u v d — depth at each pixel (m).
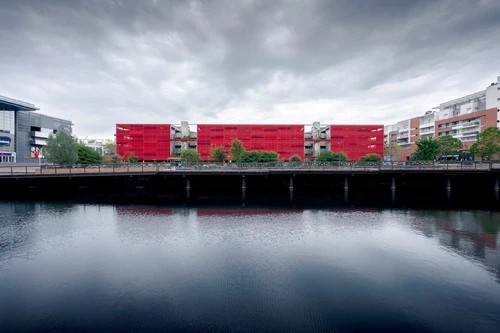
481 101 73.25
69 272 12.23
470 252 14.44
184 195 33.88
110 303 9.88
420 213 23.62
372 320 8.91
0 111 66.94
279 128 84.75
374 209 25.34
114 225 19.72
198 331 8.43
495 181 34.81
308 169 35.31
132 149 82.94
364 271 12.27
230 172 34.41
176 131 93.31
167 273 12.12
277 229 18.70
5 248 15.12
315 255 14.10
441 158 70.31
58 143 45.22
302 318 9.02
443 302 9.84
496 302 9.82
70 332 8.40
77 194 34.31
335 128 85.06
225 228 18.97
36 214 23.09
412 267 12.67
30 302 9.94
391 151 91.06
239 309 9.51
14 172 33.31
